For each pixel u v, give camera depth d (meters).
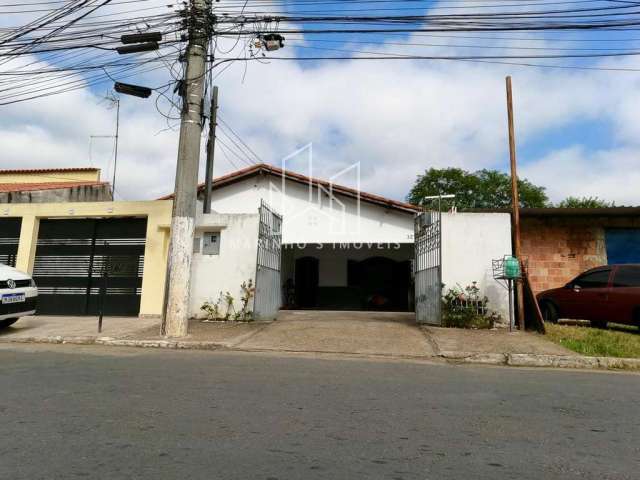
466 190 31.66
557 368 6.97
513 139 10.56
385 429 3.70
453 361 7.26
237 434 3.52
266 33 9.42
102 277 12.10
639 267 9.68
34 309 9.79
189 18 9.11
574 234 13.20
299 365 6.49
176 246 8.88
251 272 11.24
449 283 10.53
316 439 3.45
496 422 3.94
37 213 12.48
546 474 2.91
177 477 2.77
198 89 9.23
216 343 8.12
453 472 2.90
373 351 7.77
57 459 3.03
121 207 12.09
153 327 9.96
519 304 9.96
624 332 9.74
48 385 5.07
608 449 3.36
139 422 3.78
